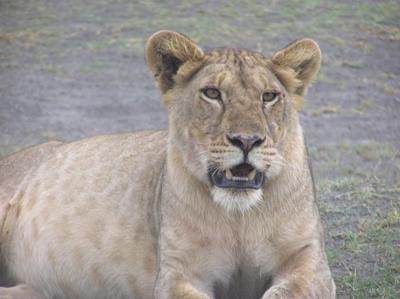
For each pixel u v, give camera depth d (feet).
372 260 42.65
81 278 38.58
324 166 61.31
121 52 104.27
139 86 92.68
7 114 82.33
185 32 109.29
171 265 33.42
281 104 32.12
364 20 113.70
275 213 33.01
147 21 114.93
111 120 80.28
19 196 41.78
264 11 117.80
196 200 32.83
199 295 32.07
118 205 37.52
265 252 33.42
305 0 121.60
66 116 81.61
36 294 39.81
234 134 30.19
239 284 34.50
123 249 36.94
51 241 39.32
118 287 37.58
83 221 38.42
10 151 67.21
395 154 65.10
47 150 42.68
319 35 108.37
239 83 31.50
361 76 94.22
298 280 32.42
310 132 74.23
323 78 92.79
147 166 37.47
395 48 104.53
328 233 46.34
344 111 81.61
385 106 83.82
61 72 97.50
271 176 31.76
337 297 38.73
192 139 32.14
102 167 39.11
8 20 116.37
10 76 96.02
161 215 34.09
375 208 50.37
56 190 40.06
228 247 33.24
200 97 31.78
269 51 102.83
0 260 41.55
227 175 31.09
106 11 119.65
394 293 38.40
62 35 110.63
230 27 111.24
